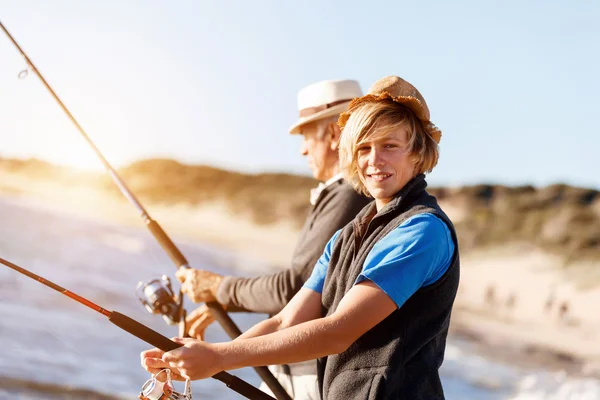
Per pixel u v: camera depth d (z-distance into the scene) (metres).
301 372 2.64
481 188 44.03
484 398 11.16
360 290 1.76
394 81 1.95
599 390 13.10
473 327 25.44
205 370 1.74
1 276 14.55
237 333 2.85
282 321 2.07
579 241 38.72
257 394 2.04
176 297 3.06
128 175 56.12
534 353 19.70
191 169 56.91
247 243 47.44
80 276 20.53
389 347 1.78
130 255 27.03
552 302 31.45
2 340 8.56
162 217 54.16
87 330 10.74
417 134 1.89
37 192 48.19
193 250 38.97
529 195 43.22
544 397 12.33
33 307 12.23
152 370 1.89
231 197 55.88
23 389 6.62
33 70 3.18
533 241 39.78
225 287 2.81
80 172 50.12
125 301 16.70
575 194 41.44
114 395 6.99
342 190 2.72
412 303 1.80
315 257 2.65
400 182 1.88
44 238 28.12
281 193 56.22
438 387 1.83
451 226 1.83
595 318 30.38
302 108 3.05
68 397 6.68
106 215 44.34
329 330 1.73
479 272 37.47
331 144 2.95
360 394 1.79
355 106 1.96
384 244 1.80
